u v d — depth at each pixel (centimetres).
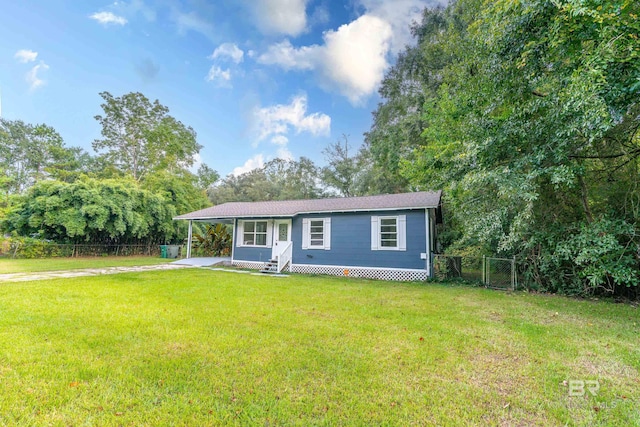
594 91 495
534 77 676
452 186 880
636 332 477
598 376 318
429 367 329
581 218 884
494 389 286
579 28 543
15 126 3312
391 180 2286
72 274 990
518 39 641
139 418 227
